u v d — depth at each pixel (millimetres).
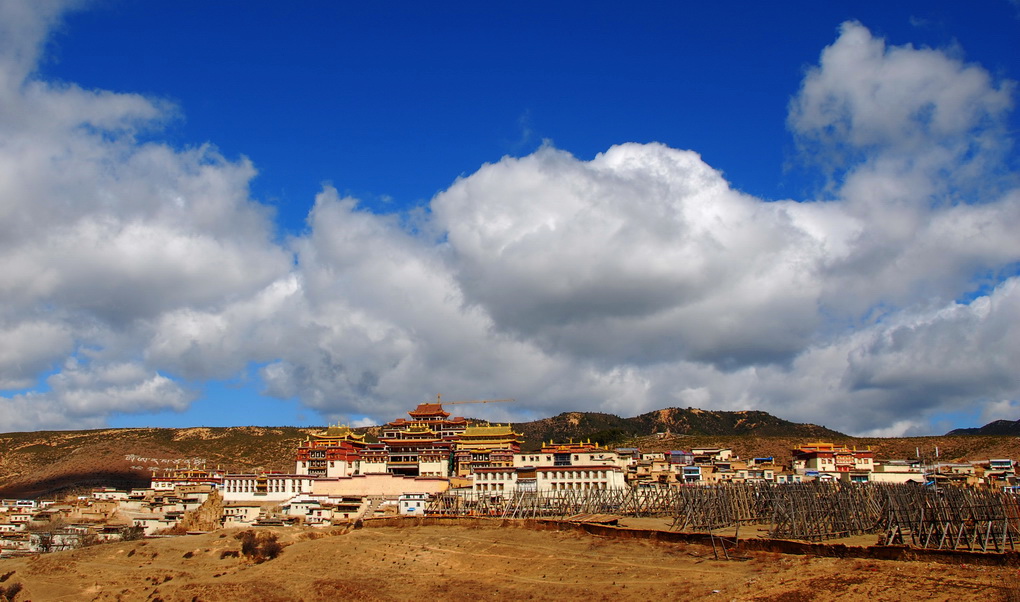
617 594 136750
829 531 164750
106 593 168250
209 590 160750
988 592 114812
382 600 147625
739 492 184375
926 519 150375
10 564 192125
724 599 126438
